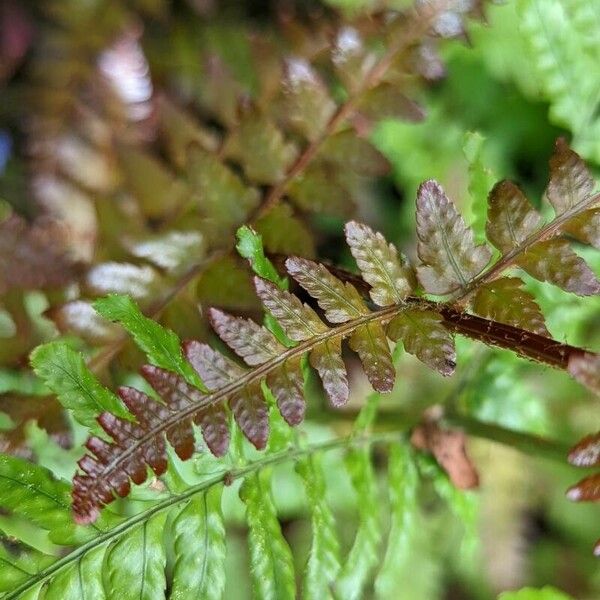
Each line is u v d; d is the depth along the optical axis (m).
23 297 0.50
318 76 0.48
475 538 0.50
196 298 0.48
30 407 0.47
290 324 0.43
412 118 0.48
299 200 0.48
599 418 0.54
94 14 0.55
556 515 0.56
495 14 0.56
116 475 0.42
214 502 0.44
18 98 0.56
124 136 0.54
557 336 0.50
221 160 0.49
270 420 0.46
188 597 0.43
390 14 0.48
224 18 0.55
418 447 0.50
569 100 0.50
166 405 0.42
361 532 0.47
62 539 0.43
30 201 0.56
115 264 0.48
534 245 0.43
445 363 0.43
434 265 0.43
